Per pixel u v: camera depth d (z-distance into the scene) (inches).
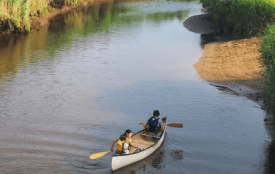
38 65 1029.8
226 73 920.3
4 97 745.6
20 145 517.3
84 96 761.0
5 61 1070.4
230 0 1414.9
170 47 1291.8
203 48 1263.5
